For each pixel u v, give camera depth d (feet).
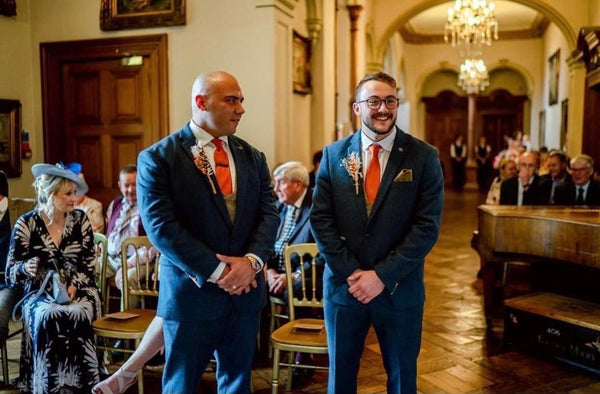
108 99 18.31
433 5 38.24
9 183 18.08
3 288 11.60
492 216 13.44
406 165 7.82
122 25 17.79
